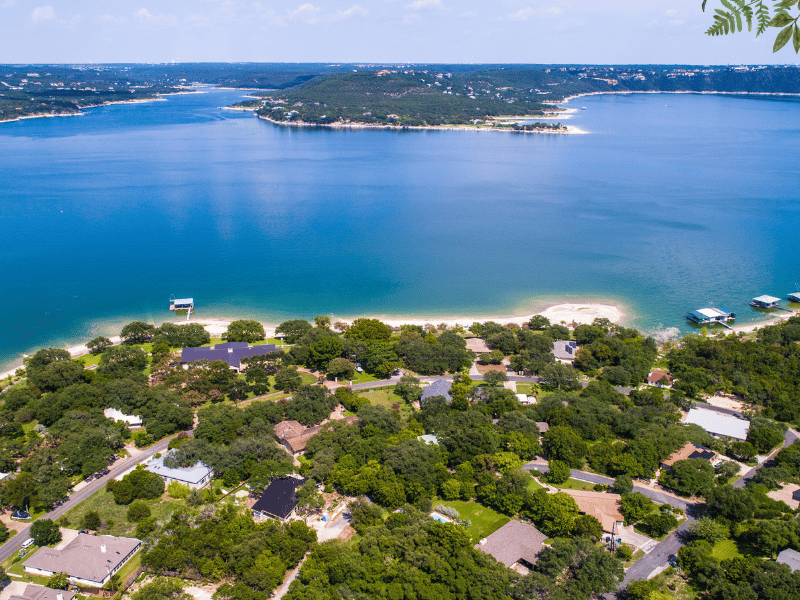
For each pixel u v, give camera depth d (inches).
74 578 4047.7
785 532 4333.2
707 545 4375.0
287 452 5477.4
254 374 6953.7
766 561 4015.8
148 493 4906.5
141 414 6058.1
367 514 4586.6
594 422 5885.8
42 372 6717.5
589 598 3946.9
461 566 3976.4
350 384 6993.1
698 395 6835.6
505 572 3956.7
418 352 7431.1
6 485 4813.0
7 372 7406.5
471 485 4980.3
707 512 4827.8
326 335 7854.3
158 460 5378.9
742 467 5472.4
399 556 4131.4
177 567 4077.3
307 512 4761.3
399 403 6520.7
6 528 4515.3
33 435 5708.7
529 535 4394.7
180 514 4586.6
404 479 4960.6
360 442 5423.2
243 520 4439.0
